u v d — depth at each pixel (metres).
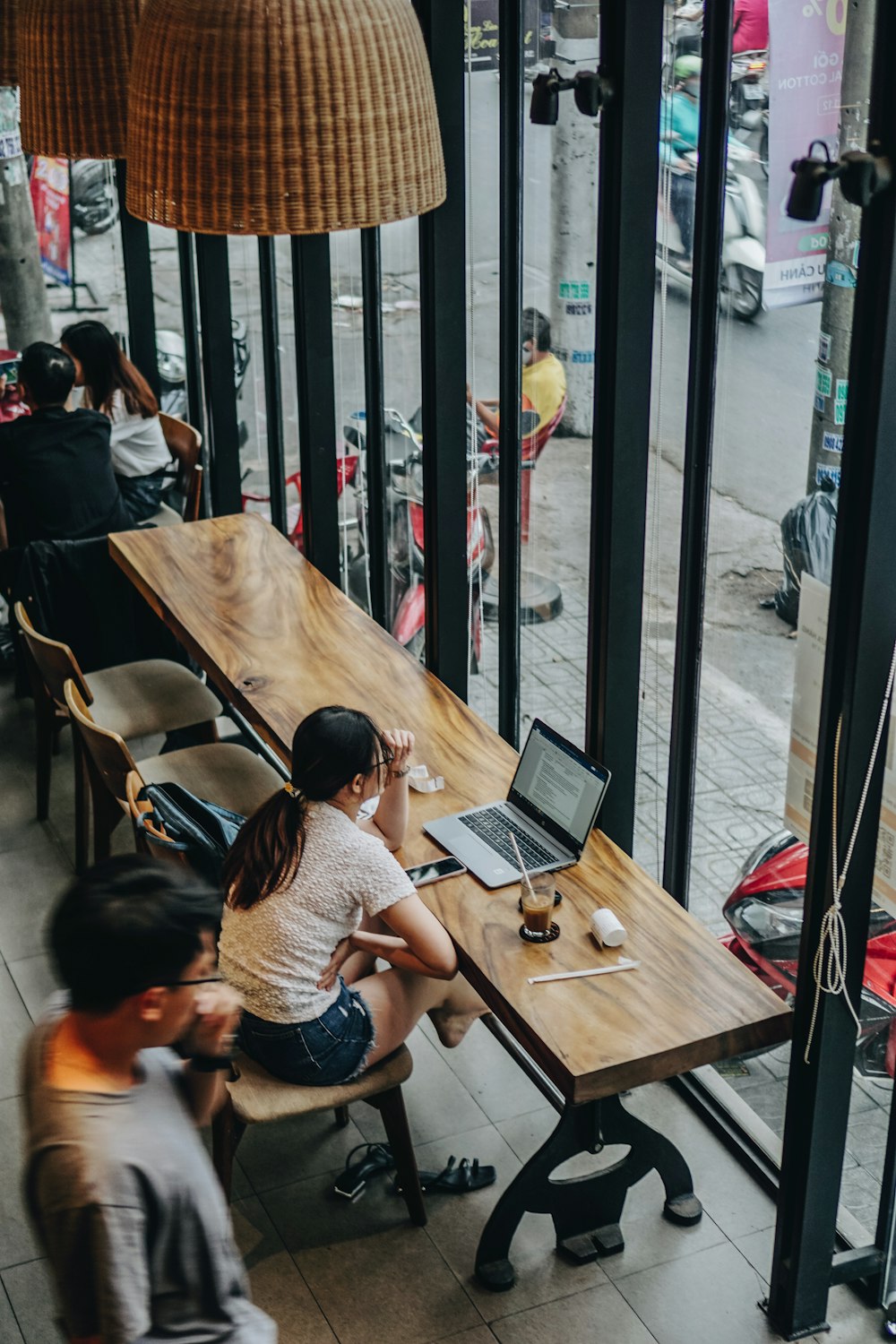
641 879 3.37
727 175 3.04
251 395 5.94
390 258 4.61
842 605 2.61
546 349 3.82
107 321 6.70
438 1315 3.19
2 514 5.52
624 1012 2.92
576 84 3.03
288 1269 3.31
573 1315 3.19
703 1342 3.12
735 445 3.21
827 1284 3.12
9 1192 3.52
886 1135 3.19
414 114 2.42
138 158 2.44
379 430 4.95
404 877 3.08
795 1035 2.92
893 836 2.78
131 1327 1.89
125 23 2.87
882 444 2.46
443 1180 3.53
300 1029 3.09
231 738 5.75
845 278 2.79
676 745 3.60
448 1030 3.48
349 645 4.44
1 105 5.95
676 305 3.26
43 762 5.07
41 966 4.37
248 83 2.28
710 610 3.41
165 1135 1.95
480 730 4.01
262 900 3.06
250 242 5.58
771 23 2.83
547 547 4.05
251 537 5.22
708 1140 3.69
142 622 5.38
